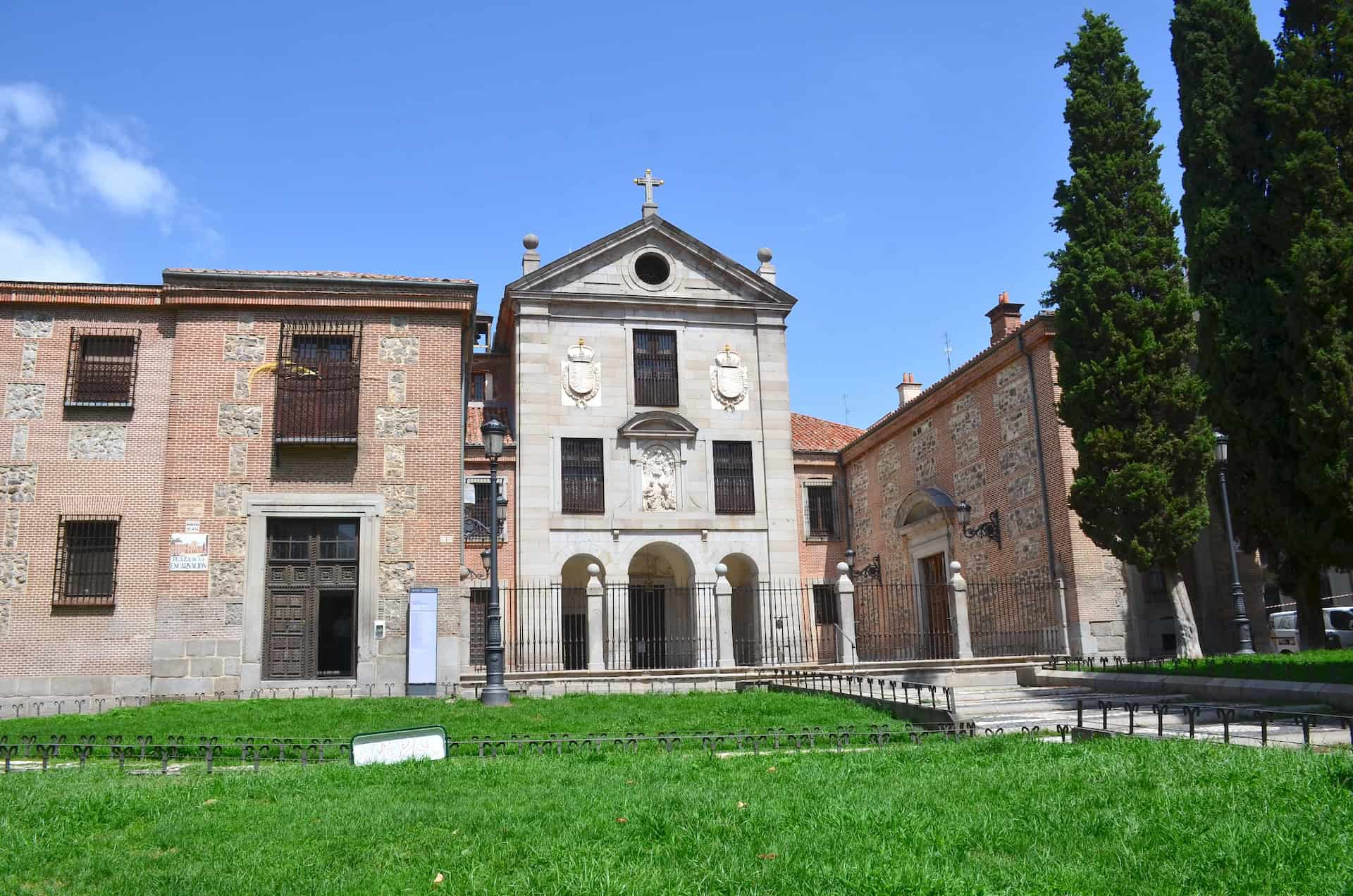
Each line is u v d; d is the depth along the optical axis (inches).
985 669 984.3
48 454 858.8
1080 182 986.7
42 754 535.2
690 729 603.8
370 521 885.2
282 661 862.5
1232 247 952.3
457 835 311.9
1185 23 1023.0
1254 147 966.4
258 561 864.3
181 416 879.1
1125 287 956.0
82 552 852.0
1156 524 906.1
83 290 884.0
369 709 713.0
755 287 1456.7
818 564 1555.1
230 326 902.4
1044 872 251.6
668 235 1441.9
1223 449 907.4
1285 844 261.6
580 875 255.6
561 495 1334.9
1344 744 439.2
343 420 899.4
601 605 1036.5
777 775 404.2
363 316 920.3
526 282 1381.6
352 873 273.9
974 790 349.7
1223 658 849.5
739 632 1416.1
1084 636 1006.4
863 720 624.4
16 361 871.1
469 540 1307.8
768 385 1433.3
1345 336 836.6
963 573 1237.7
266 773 444.1
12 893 267.4
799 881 245.4
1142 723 572.7
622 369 1390.3
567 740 523.2
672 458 1389.0
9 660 820.6
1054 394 1068.5
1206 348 970.7
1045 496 1071.6
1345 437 839.7
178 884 266.4
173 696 829.8
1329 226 842.2
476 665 1254.9
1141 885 240.1
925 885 237.5
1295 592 981.2
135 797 375.9
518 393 1350.9
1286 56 883.4
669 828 302.0
